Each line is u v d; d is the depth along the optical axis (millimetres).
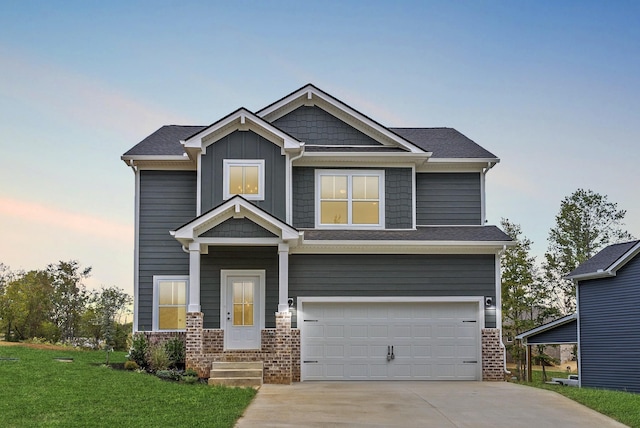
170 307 22016
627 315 22438
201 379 18922
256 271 20828
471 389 18188
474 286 21250
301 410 14562
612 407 15117
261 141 21375
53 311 35250
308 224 21953
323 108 22703
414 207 22203
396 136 22141
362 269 21156
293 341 20844
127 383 16453
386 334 21094
